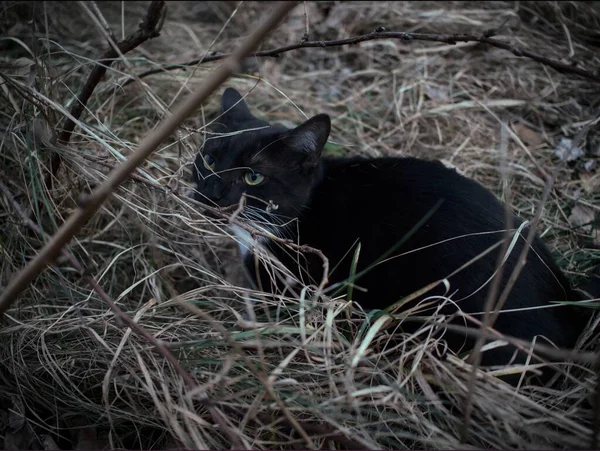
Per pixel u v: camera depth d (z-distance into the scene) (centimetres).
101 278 85
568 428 65
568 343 76
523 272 76
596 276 81
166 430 70
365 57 121
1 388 74
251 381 69
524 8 125
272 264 78
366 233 81
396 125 111
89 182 83
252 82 115
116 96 106
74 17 121
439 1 128
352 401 65
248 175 84
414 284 78
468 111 112
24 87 77
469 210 79
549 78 113
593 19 123
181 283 93
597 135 107
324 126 83
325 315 76
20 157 84
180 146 85
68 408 74
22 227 83
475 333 63
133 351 72
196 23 128
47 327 75
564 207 98
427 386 67
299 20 126
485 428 67
